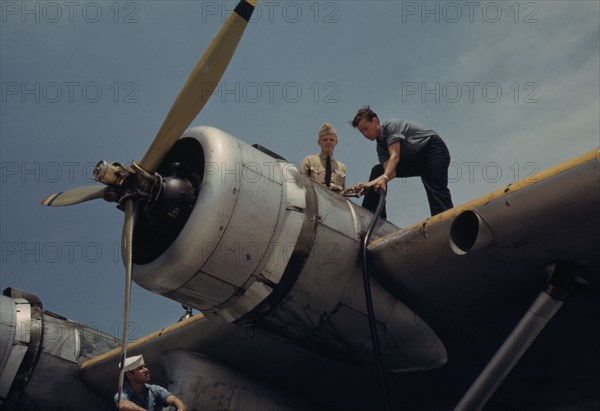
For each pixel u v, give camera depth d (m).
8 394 7.21
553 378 6.21
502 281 5.18
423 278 5.43
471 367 6.18
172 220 5.21
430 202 6.39
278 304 5.33
